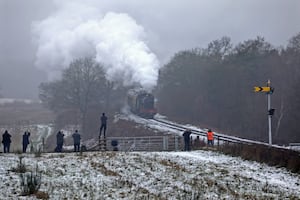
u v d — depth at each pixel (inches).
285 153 949.8
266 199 595.2
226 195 601.6
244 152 1016.9
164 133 1836.9
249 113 2420.0
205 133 1782.7
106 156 916.6
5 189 537.6
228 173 807.1
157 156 959.0
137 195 555.2
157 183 655.1
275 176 821.9
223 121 2596.0
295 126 2114.9
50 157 877.2
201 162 913.5
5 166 704.4
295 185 748.6
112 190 577.9
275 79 2455.7
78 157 882.8
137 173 730.2
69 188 572.4
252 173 832.9
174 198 555.5
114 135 2220.7
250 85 2564.0
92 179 650.2
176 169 794.8
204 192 607.5
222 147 1138.7
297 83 2148.1
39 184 542.3
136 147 1422.2
